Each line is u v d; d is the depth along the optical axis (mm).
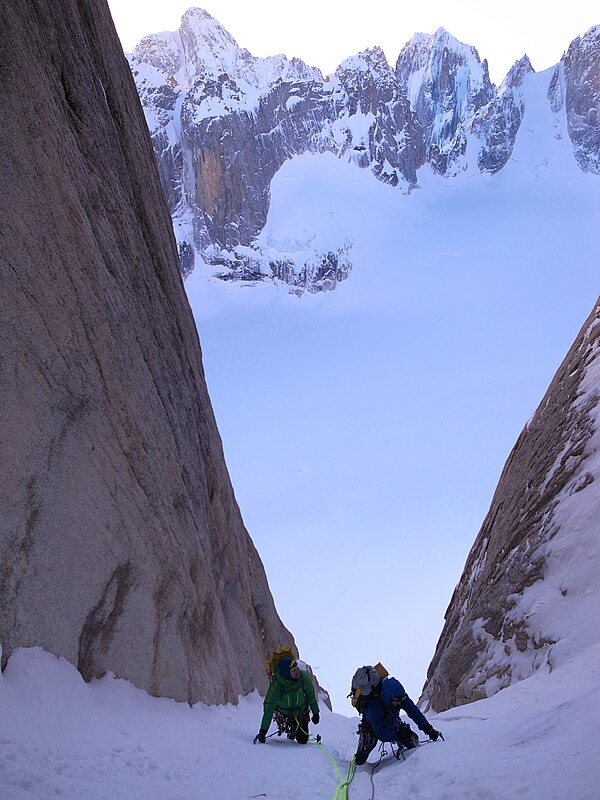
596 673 11500
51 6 11008
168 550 11266
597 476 18531
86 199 10969
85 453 9609
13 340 8555
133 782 6348
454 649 21094
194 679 11867
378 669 7754
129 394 10867
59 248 9516
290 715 9211
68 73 11328
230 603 17109
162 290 15062
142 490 10883
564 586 16703
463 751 6691
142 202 14555
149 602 10625
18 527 8391
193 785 6449
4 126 8805
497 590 19859
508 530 22531
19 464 8438
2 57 8992
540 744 6137
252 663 17047
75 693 8609
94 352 10023
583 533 17453
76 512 9297
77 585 9211
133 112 14766
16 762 6227
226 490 18219
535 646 16062
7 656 8133
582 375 23547
